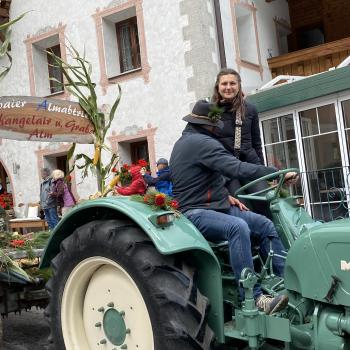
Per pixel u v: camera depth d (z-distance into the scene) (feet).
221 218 9.96
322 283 8.32
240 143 12.71
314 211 31.83
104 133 18.57
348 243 8.06
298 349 8.82
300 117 32.65
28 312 19.52
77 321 10.92
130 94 42.50
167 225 9.30
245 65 43.32
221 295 9.25
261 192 10.74
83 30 44.83
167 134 40.63
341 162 30.81
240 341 9.73
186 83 39.52
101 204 10.12
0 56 16.96
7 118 16.37
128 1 42.19
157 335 8.89
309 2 50.24
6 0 48.85
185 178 10.62
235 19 42.91
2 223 16.63
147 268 9.13
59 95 47.03
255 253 10.84
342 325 8.04
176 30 39.83
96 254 10.06
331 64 41.52
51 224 33.63
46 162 48.32
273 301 8.85
